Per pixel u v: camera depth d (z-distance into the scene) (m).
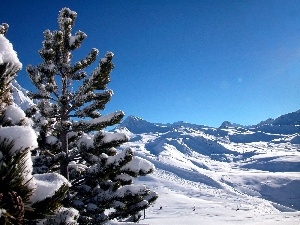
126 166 6.48
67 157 7.16
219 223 85.00
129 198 6.60
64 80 8.01
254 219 89.00
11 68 1.44
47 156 7.38
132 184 7.07
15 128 1.45
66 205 6.30
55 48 7.71
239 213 112.38
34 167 6.91
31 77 7.64
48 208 1.55
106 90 7.80
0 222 1.17
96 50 8.23
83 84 7.55
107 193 6.63
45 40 7.79
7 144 1.37
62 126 7.23
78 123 7.41
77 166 8.21
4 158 1.35
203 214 107.31
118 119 7.32
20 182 1.34
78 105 7.53
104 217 6.58
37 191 1.56
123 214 7.06
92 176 6.25
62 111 7.67
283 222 59.31
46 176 1.80
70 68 7.93
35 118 7.16
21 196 1.39
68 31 8.02
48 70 7.46
